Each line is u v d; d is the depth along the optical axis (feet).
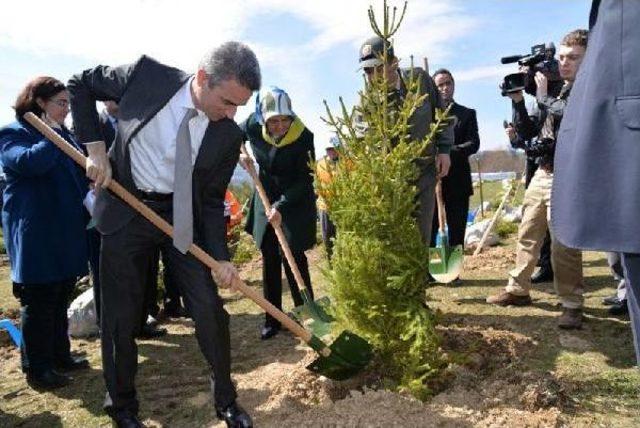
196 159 9.50
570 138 6.16
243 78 8.46
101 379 13.17
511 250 25.90
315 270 24.26
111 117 14.94
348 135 11.25
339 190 11.31
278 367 13.04
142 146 9.43
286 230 15.21
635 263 6.00
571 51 13.41
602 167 5.68
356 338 10.31
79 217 12.78
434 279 15.72
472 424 9.61
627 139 5.53
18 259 12.05
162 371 13.64
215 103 8.82
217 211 10.19
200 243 9.96
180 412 11.28
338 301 11.41
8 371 13.97
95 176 9.09
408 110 11.02
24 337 12.65
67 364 13.75
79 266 12.69
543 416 9.75
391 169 10.84
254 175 15.23
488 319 15.34
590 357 12.44
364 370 11.28
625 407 10.25
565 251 13.88
